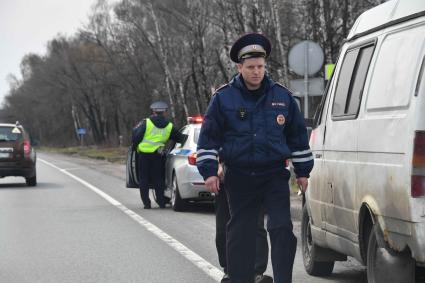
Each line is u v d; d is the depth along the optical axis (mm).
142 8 57438
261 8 37656
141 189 16703
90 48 78062
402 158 5723
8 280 8945
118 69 65625
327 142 7719
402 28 6266
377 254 6105
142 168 16641
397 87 6039
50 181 28344
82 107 90938
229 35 43594
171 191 16375
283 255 6215
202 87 52188
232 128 6309
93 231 13156
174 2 47344
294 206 15289
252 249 6457
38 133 138250
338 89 7617
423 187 5488
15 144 24953
